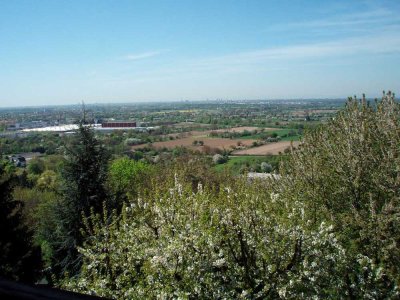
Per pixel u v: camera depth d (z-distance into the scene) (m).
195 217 11.42
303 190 17.34
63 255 25.34
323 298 10.87
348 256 11.97
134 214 14.73
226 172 29.53
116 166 45.94
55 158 78.81
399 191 14.16
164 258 10.23
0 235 23.23
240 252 10.95
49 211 26.89
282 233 10.59
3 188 24.11
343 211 16.45
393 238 13.34
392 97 16.70
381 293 11.67
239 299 9.93
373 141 16.72
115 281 12.17
